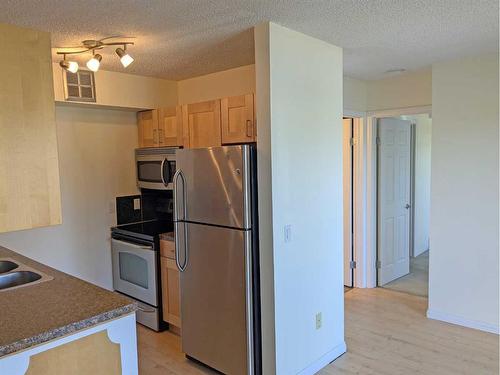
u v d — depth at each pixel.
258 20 2.36
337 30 2.59
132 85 3.75
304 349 2.82
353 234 4.62
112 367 1.75
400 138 4.89
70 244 3.69
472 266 3.46
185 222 2.96
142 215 4.20
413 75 4.09
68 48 2.84
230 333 2.77
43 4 2.05
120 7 2.11
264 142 2.50
